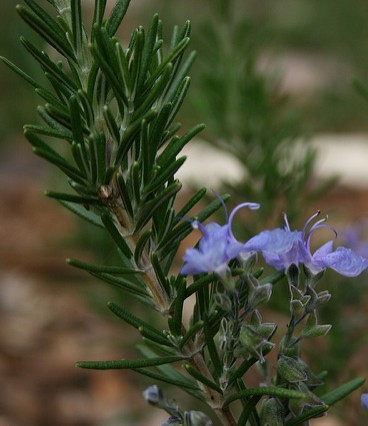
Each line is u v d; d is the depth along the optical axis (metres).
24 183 1.60
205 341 0.38
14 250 1.22
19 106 1.87
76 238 0.71
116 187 0.37
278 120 0.67
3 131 1.88
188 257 0.35
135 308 0.71
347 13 2.47
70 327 1.02
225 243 0.35
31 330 1.02
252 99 0.65
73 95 0.37
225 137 0.64
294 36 2.51
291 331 0.38
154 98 0.36
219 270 0.36
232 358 0.38
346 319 0.58
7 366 0.95
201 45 0.70
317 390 0.50
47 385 0.92
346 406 0.55
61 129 0.37
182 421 0.38
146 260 0.38
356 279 0.56
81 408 0.89
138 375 0.81
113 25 0.37
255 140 0.63
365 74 2.13
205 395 0.38
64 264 1.15
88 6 1.96
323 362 0.56
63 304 1.07
